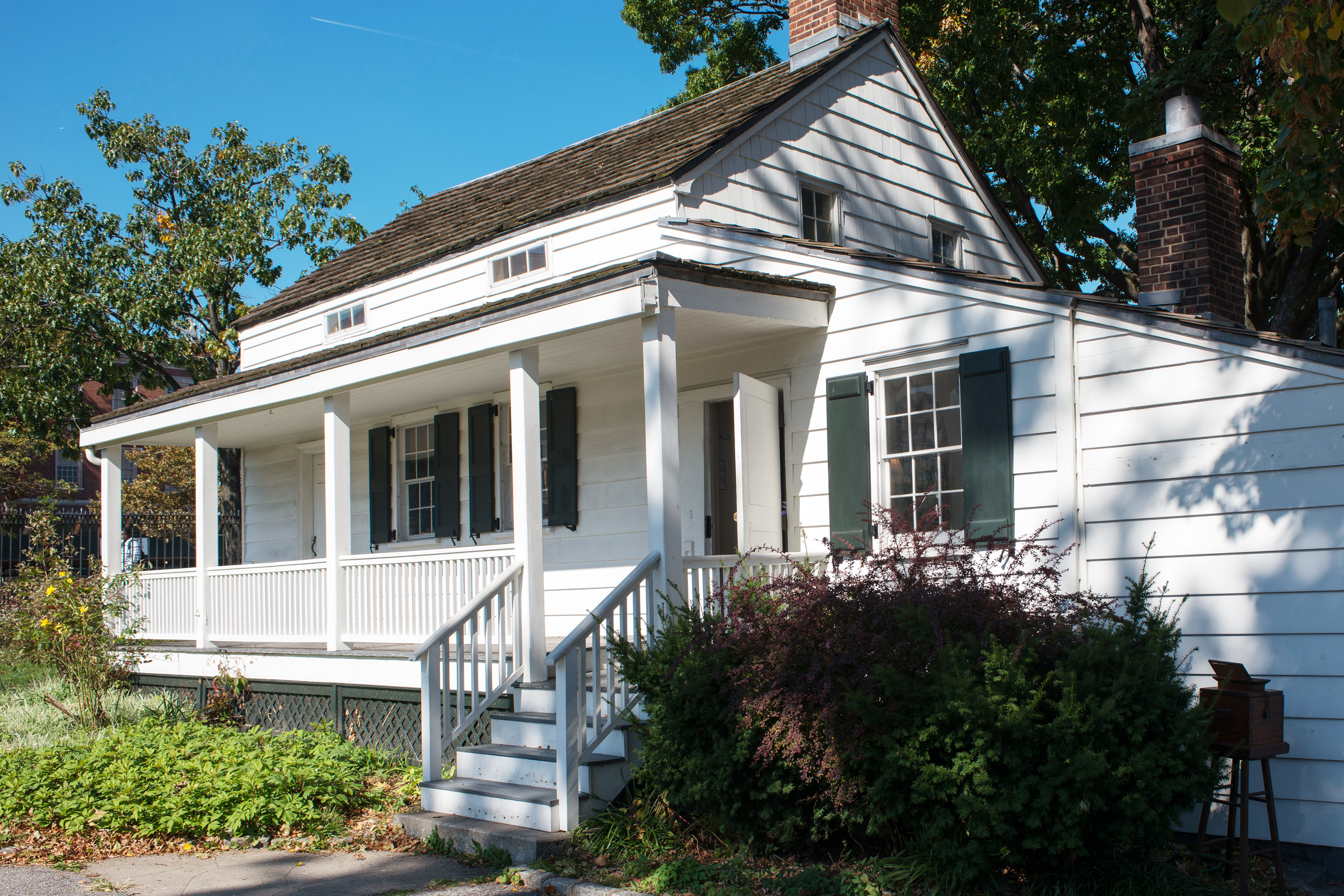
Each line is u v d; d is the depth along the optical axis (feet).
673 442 24.99
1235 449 21.79
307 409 40.40
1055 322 24.70
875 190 41.27
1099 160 61.82
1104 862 17.98
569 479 36.24
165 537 76.18
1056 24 59.93
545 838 21.24
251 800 24.49
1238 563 21.61
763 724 19.39
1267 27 20.38
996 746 17.12
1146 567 22.74
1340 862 19.89
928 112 44.65
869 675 18.26
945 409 27.09
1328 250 57.06
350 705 33.22
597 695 22.91
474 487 39.32
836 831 20.56
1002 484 25.14
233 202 79.51
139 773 25.86
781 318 28.09
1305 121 20.75
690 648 21.07
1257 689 19.02
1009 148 61.36
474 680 26.05
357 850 23.03
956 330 26.58
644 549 34.32
